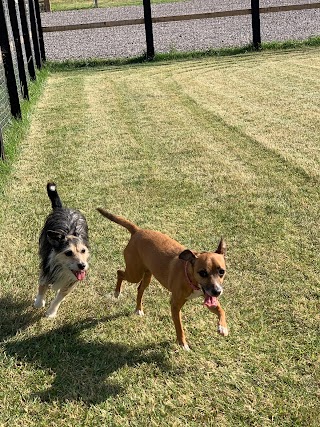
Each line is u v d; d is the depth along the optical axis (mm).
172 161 3807
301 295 2203
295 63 7156
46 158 3984
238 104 5266
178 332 1914
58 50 9453
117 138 4406
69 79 7246
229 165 3670
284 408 1646
